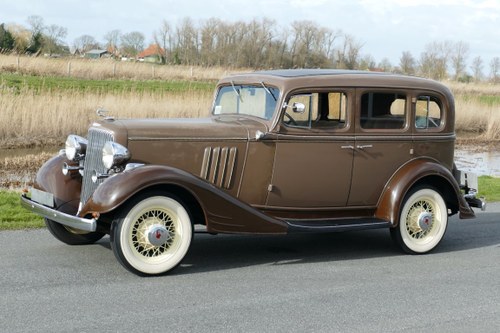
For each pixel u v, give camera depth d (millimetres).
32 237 6801
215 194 5633
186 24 53562
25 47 48688
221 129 6051
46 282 5266
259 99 6387
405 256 6730
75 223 5406
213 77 34031
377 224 6457
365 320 4629
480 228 8367
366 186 6586
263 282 5539
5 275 5414
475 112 27031
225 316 4609
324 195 6414
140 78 31500
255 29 48094
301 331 4355
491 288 5574
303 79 6238
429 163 6766
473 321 4688
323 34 44969
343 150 6395
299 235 7602
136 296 4996
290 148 6184
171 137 5820
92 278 5430
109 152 5477
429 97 6922
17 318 4402
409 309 4918
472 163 17844
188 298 5004
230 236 7375
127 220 5348
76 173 6375
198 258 6320
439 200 6859
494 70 55969
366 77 6551
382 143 6594
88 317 4480
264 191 6188
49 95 17953
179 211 5551
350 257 6605
